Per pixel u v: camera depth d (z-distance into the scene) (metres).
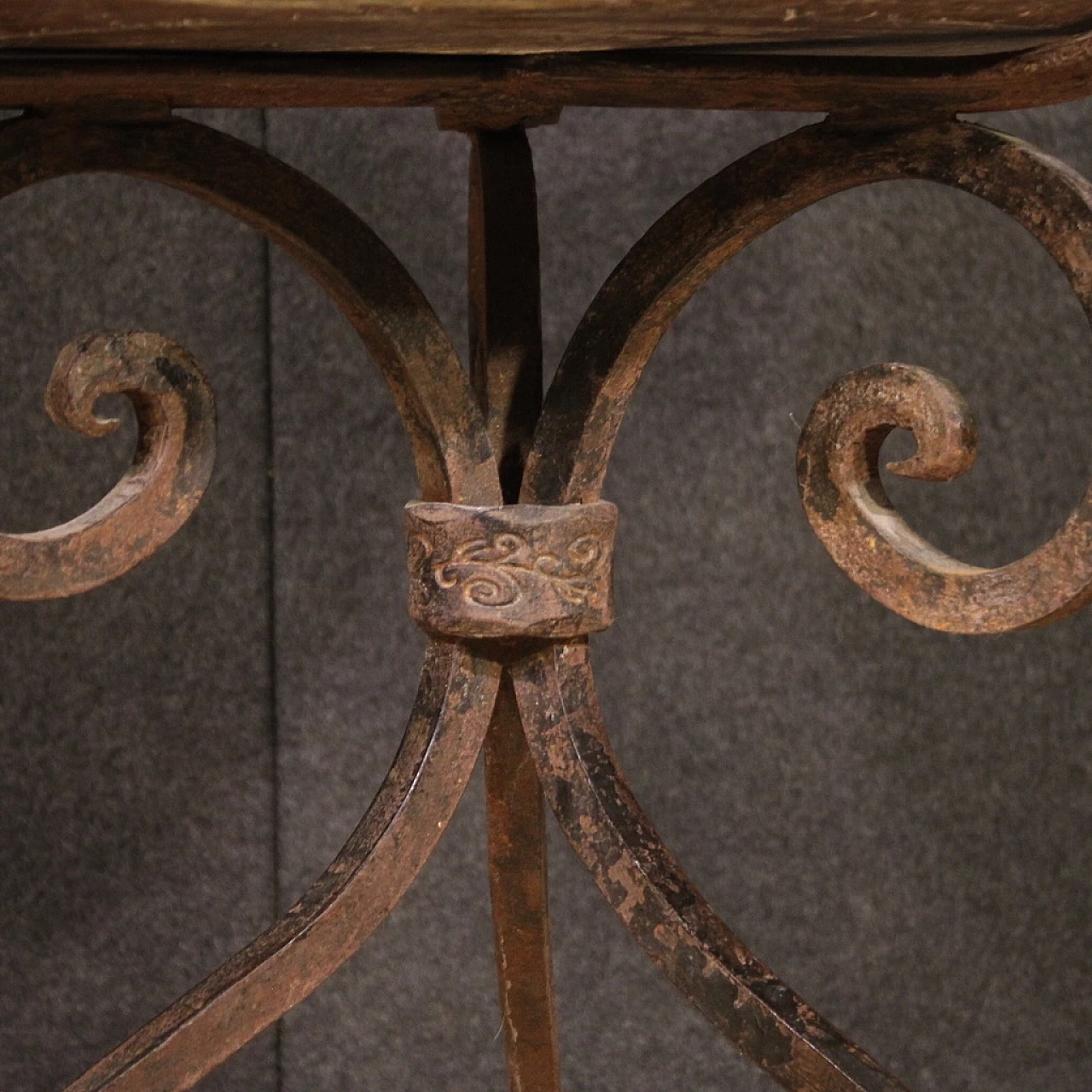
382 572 1.49
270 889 1.51
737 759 1.50
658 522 1.48
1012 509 1.48
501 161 1.21
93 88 1.09
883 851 1.51
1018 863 1.51
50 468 1.47
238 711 1.50
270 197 1.16
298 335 1.48
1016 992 1.52
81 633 1.49
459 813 1.50
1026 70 1.11
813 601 1.49
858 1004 1.51
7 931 1.50
